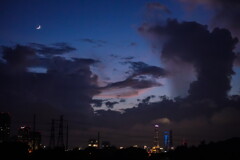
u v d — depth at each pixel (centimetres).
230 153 6975
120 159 10112
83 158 9281
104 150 10775
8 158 7325
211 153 7500
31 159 7875
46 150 8600
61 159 8544
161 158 10169
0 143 7669
